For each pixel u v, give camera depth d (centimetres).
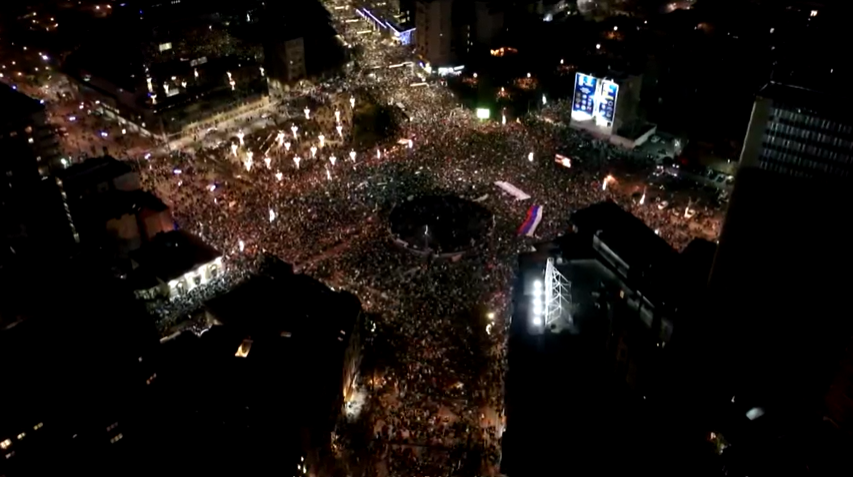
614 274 10025
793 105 7125
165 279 10419
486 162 14225
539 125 16038
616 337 9356
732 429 7200
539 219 12188
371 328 9681
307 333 8769
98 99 17062
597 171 13888
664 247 10031
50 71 18912
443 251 11206
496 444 7962
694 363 8538
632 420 7444
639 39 19662
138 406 7725
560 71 18638
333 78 18775
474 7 19862
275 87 18675
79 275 8744
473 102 17150
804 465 5925
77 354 7306
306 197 12912
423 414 8388
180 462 7394
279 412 7794
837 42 16212
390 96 17625
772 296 8175
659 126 15825
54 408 6931
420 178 13600
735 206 7988
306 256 11219
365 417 8569
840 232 7438
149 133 15862
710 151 14062
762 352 8175
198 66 16688
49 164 12600
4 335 7394
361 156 14612
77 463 7262
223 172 14100
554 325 8775
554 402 7562
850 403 6538
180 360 8381
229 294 9681
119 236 11250
